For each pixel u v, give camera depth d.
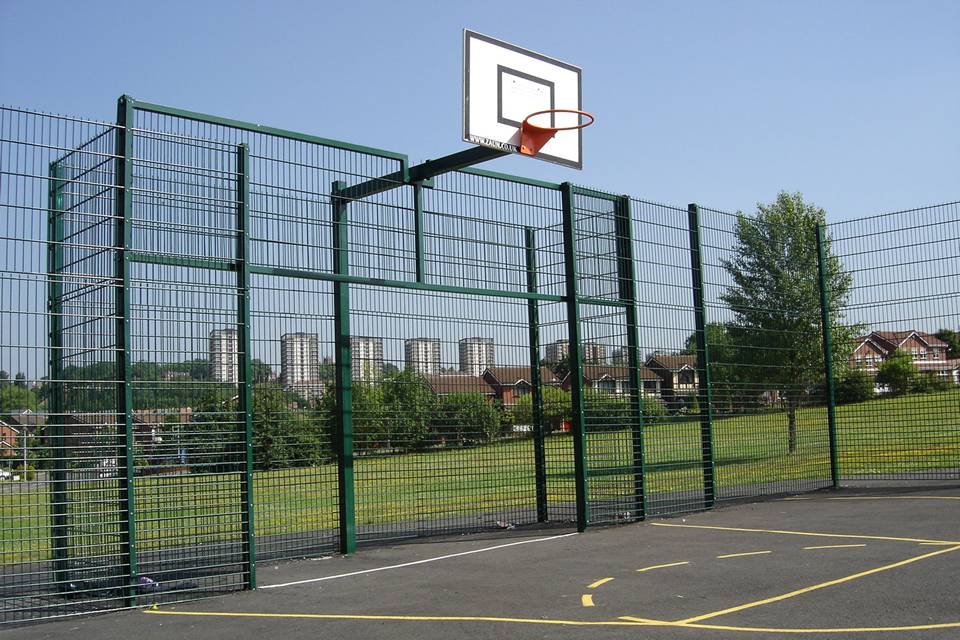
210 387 8.27
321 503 10.11
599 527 11.38
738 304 13.64
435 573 8.58
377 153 10.05
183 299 8.08
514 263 11.46
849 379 14.75
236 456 8.52
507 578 8.13
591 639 5.75
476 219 10.98
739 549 9.08
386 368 10.48
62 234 8.41
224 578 8.52
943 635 5.45
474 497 11.64
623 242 12.20
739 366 13.40
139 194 7.91
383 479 10.51
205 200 8.36
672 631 5.85
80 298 8.04
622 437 11.79
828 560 8.16
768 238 14.34
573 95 10.94
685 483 12.53
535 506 12.84
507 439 11.80
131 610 7.35
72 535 7.73
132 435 7.56
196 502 8.16
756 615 6.20
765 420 13.65
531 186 11.54
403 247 10.23
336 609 7.12
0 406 6.98
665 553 9.09
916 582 6.99
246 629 6.55
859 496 12.95
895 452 14.66
